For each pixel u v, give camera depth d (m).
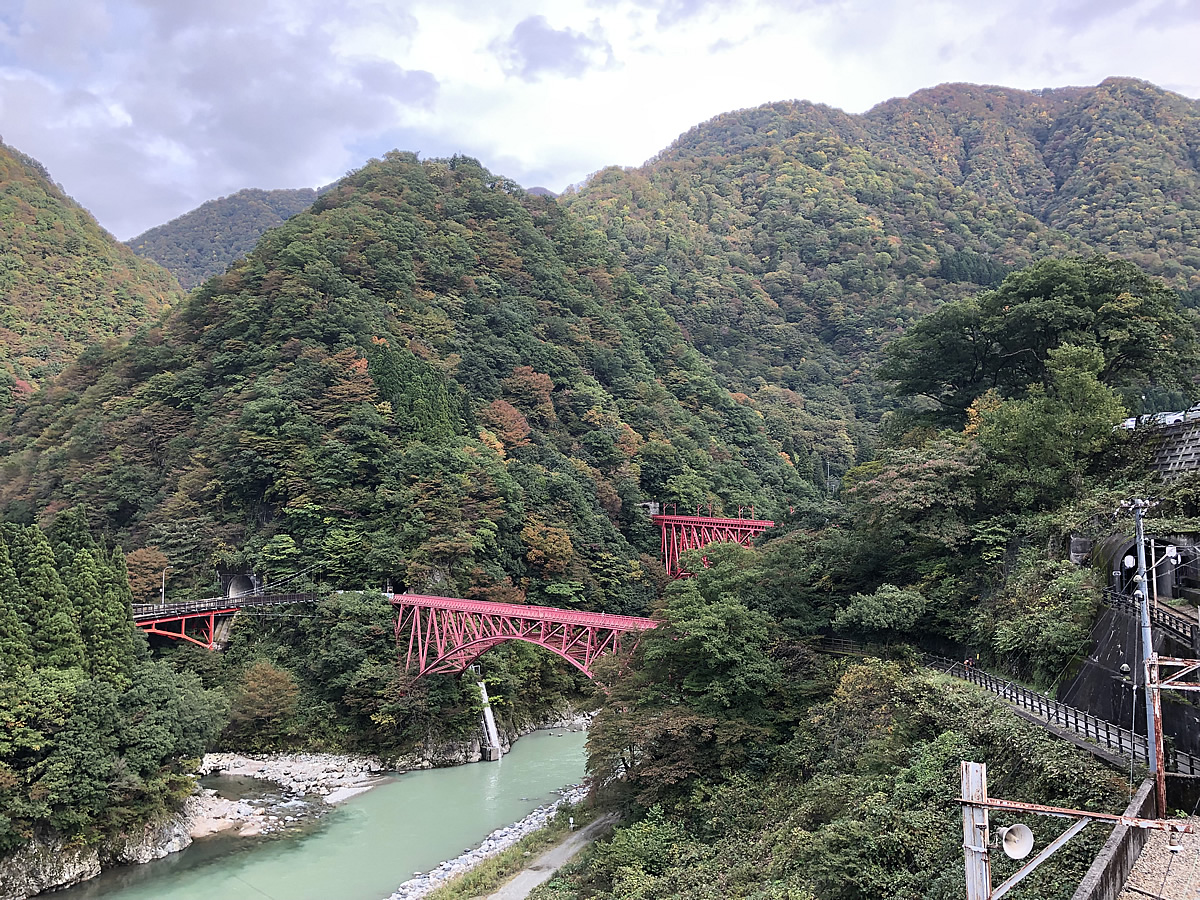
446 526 82.44
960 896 21.78
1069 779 23.83
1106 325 57.03
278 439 86.06
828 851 27.41
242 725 66.81
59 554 52.56
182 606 71.12
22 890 40.47
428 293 126.50
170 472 91.94
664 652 43.66
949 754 29.11
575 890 37.59
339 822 52.06
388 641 72.38
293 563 80.56
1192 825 20.03
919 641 43.53
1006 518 43.84
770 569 49.47
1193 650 24.25
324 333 101.88
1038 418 45.41
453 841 48.97
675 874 33.72
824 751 36.81
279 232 121.38
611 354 143.25
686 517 110.62
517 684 75.06
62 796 41.91
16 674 44.00
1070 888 19.84
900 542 47.34
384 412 92.31
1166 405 95.94
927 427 64.44
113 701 45.53
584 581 93.31
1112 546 34.38
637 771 41.66
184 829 48.50
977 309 63.69
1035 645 33.97
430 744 66.06
